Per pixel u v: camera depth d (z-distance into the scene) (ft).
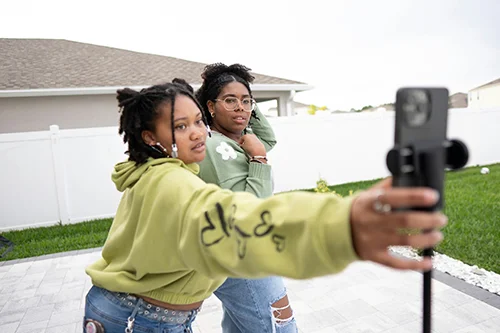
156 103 4.00
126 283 4.16
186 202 3.33
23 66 36.40
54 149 24.89
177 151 4.11
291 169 31.35
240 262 2.76
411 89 2.05
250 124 7.43
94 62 39.06
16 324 11.37
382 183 2.14
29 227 24.84
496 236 15.35
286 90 38.37
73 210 25.67
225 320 6.61
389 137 33.86
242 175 5.72
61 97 31.42
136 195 3.91
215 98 6.27
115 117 32.91
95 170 25.85
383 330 9.55
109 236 4.52
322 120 31.86
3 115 30.30
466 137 37.17
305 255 2.34
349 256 2.16
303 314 10.59
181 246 3.29
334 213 2.26
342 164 32.73
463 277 12.01
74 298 13.06
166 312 4.40
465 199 21.97
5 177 24.25
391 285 12.07
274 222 2.57
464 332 9.17
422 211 1.95
